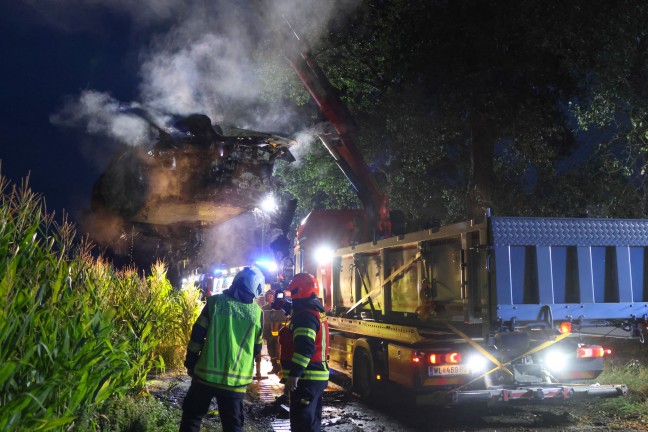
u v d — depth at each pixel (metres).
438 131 19.31
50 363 3.79
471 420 8.15
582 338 8.43
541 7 16.58
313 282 5.41
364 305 11.16
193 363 5.03
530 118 17.88
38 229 4.62
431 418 8.32
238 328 5.01
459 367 8.18
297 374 5.16
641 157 17.55
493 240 7.54
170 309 10.95
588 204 18.52
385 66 21.06
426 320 8.98
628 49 16.12
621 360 11.17
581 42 16.42
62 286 4.67
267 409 8.38
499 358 8.09
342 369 11.24
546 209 19.17
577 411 8.52
